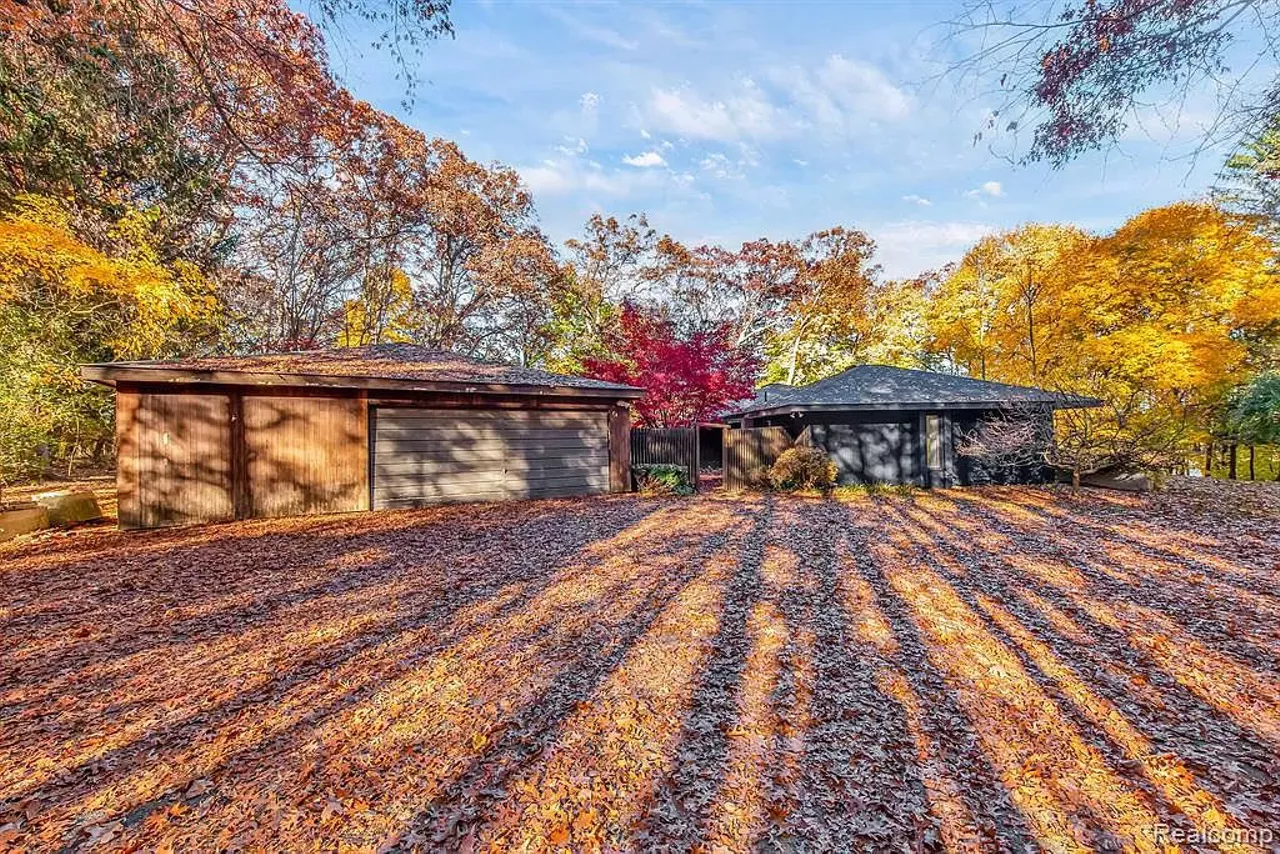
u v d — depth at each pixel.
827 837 2.16
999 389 13.02
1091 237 15.41
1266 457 17.84
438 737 2.89
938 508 9.50
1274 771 2.50
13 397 9.27
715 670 3.58
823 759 2.65
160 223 12.05
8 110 7.07
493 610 4.71
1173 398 13.81
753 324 25.83
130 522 8.23
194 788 2.52
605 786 2.48
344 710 3.17
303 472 9.40
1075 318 14.82
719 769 2.59
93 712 3.18
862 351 27.48
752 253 24.95
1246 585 5.07
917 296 26.59
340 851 2.13
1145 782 2.45
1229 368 13.13
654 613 4.59
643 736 2.86
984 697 3.20
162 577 5.69
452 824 2.27
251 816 2.34
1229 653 3.70
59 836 2.24
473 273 21.62
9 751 2.82
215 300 12.63
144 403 8.39
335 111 8.77
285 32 7.71
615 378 14.90
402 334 22.23
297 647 4.02
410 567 6.03
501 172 21.98
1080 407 11.30
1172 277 13.56
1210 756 2.62
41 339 9.89
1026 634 4.08
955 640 4.00
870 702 3.16
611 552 6.59
